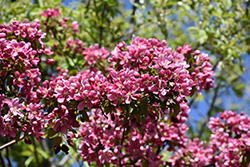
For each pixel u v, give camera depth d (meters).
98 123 3.48
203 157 3.77
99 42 5.27
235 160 3.45
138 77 2.74
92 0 5.50
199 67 3.08
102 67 4.31
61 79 2.92
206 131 6.00
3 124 2.63
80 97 2.68
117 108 2.91
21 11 4.76
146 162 3.47
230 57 5.19
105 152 3.25
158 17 5.31
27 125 2.73
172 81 2.72
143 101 2.66
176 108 2.68
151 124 3.17
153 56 2.84
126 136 3.57
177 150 3.82
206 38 4.92
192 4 5.53
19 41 2.92
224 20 5.24
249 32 5.61
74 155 4.19
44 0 5.12
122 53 2.87
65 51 4.53
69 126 2.74
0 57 2.71
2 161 3.88
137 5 5.20
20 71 2.80
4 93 2.81
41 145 5.53
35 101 2.82
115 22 6.20
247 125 3.67
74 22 4.43
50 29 4.25
